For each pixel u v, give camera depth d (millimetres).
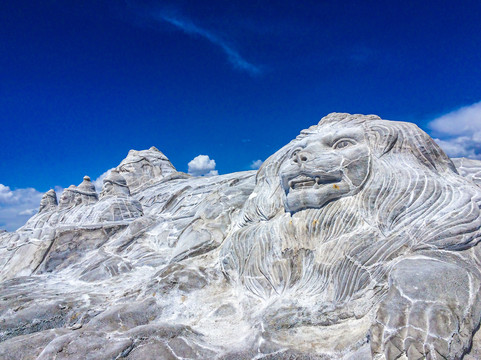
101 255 7887
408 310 2705
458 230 3369
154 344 3379
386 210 3938
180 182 12859
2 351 3434
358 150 4418
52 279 7371
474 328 2635
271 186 5582
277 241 4750
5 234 12039
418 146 4340
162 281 5367
